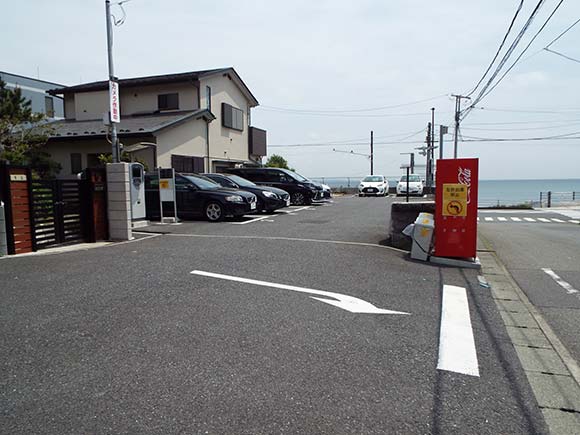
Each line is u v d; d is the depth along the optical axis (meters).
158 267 5.91
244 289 4.91
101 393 2.67
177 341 3.46
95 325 3.77
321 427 2.36
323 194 19.52
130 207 8.41
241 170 18.17
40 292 4.73
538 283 5.82
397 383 2.87
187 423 2.37
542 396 2.78
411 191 26.05
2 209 6.68
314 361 3.15
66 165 16.00
